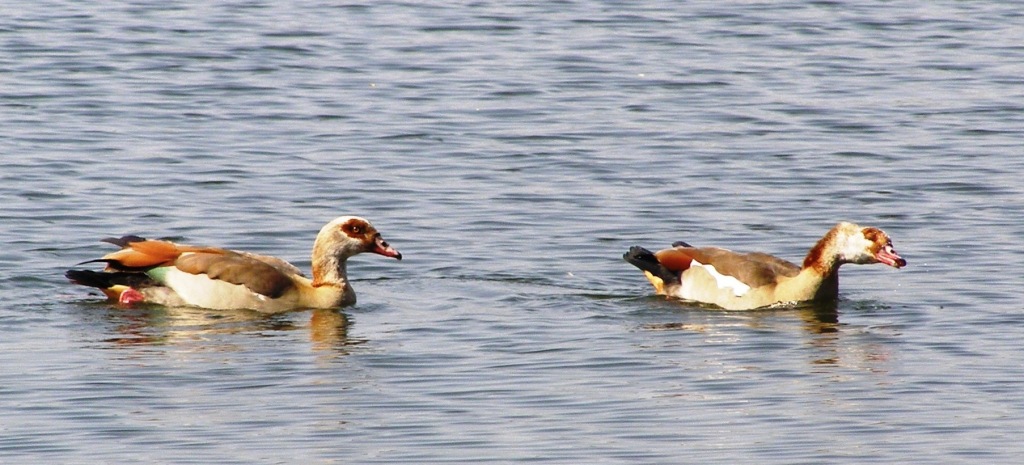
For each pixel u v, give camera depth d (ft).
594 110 103.35
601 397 55.47
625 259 71.26
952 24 130.21
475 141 95.76
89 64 112.98
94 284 68.13
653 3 136.77
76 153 91.25
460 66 114.83
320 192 85.10
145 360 59.57
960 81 112.06
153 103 103.19
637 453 50.01
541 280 72.18
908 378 57.67
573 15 131.85
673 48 120.98
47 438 51.13
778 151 94.38
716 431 52.21
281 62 115.14
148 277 68.64
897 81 111.86
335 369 58.54
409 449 50.31
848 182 88.12
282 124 98.89
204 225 79.46
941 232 78.95
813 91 108.78
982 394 55.83
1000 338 62.59
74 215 80.18
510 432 51.90
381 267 73.72
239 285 67.77
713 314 67.36
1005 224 80.02
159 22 126.82
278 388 56.34
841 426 52.65
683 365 59.36
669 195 85.46
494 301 68.74
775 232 79.46
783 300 68.23
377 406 54.44
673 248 72.08
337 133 97.04
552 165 90.89
